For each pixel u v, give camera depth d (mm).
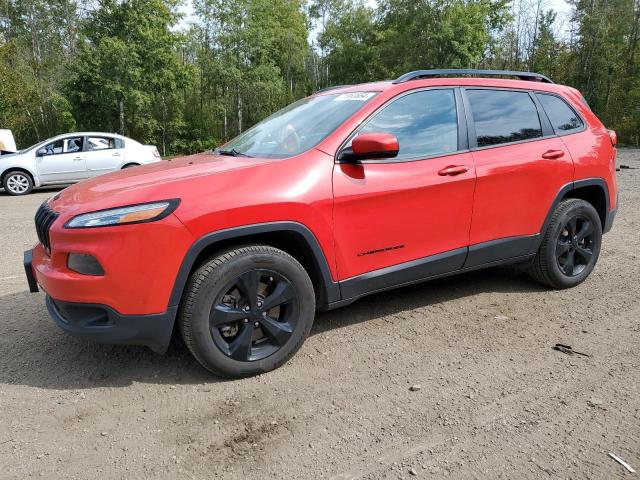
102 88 31109
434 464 2242
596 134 4523
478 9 34750
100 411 2715
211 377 3057
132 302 2697
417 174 3445
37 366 3223
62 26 42406
